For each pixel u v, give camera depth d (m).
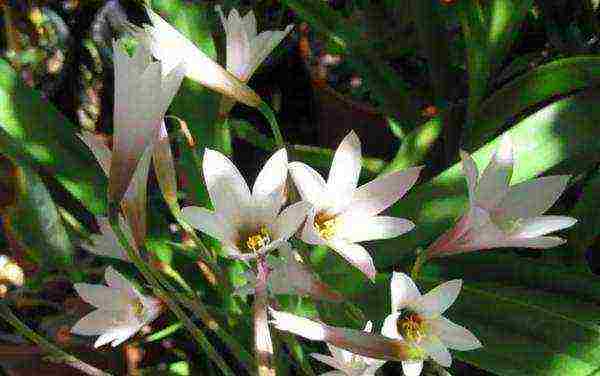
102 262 0.51
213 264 0.36
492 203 0.31
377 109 0.59
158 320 0.47
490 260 0.41
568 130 0.40
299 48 0.70
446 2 0.59
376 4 0.63
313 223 0.29
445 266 0.42
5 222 0.53
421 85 0.61
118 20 0.68
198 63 0.32
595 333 0.36
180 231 0.54
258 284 0.28
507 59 0.60
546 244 0.30
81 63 0.69
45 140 0.42
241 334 0.42
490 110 0.44
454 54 0.58
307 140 0.68
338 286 0.41
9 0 0.66
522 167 0.39
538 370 0.35
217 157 0.29
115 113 0.25
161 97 0.25
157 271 0.32
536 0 0.55
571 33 0.54
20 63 0.67
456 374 0.45
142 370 0.45
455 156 0.49
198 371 0.45
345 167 0.30
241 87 0.32
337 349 0.31
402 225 0.31
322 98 0.63
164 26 0.31
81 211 0.50
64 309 0.49
